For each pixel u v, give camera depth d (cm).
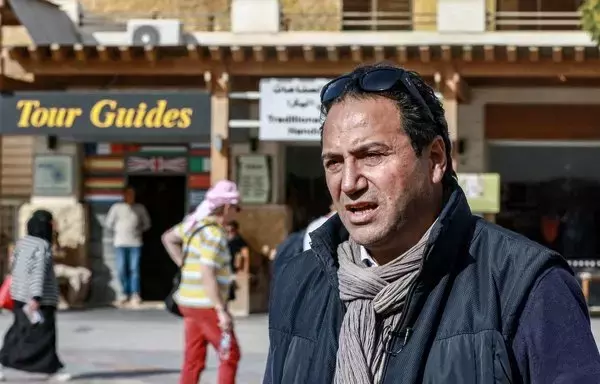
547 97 1766
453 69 1538
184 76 1759
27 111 1568
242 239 1658
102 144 1825
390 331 262
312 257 290
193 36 1775
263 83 1527
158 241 1834
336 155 265
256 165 1775
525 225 1788
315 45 1525
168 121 1556
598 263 1762
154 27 1708
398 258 263
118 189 1819
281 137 1523
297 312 282
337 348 269
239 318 1598
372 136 259
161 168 1812
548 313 251
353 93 265
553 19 1789
